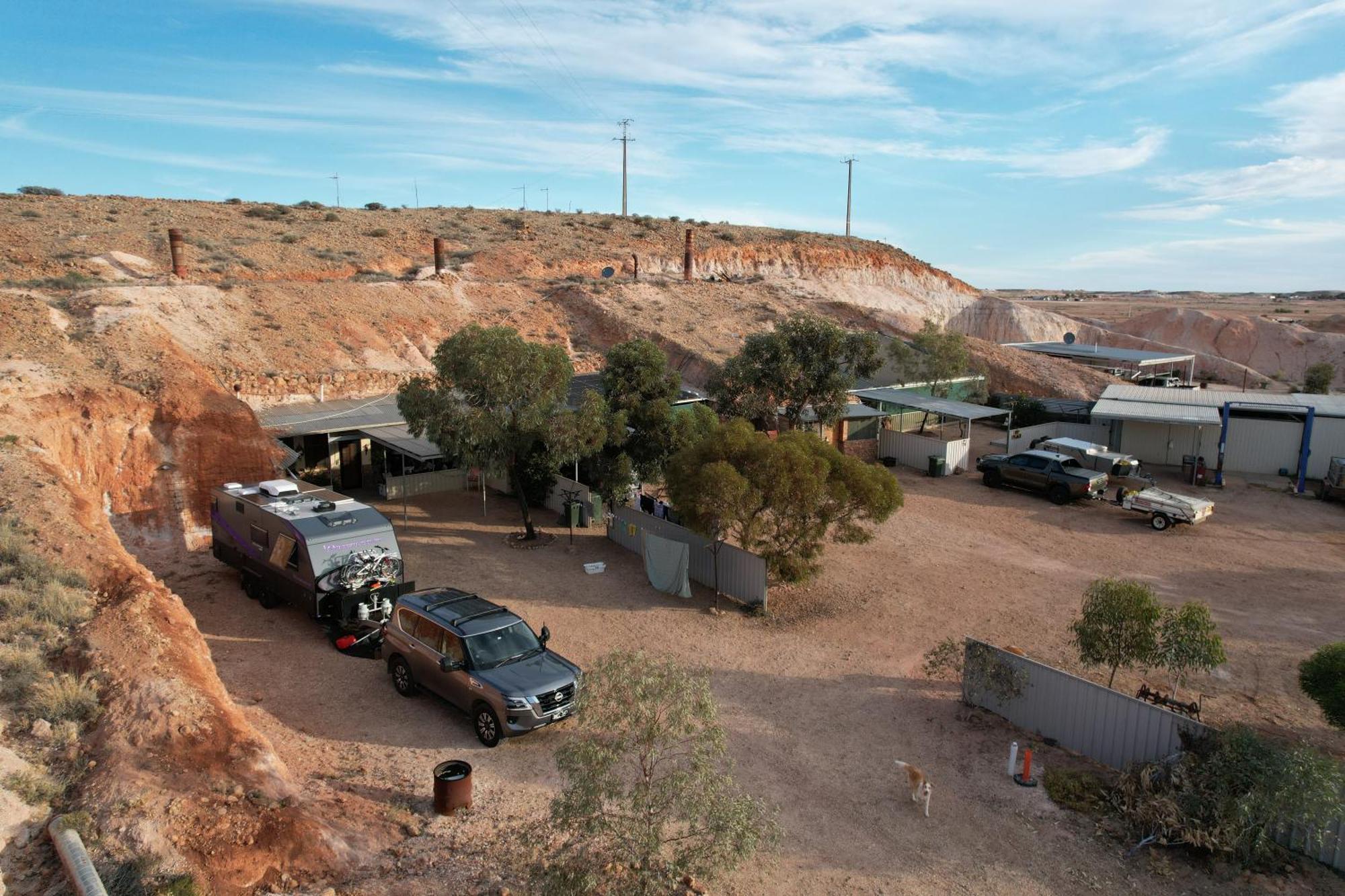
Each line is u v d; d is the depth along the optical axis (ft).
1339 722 38.75
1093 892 30.91
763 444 59.52
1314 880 31.73
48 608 37.01
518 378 68.44
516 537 75.46
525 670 41.73
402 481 88.74
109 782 27.68
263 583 56.39
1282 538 80.33
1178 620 41.22
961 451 108.88
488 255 193.98
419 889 27.78
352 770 36.86
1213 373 221.05
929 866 32.22
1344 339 244.83
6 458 52.21
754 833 26.86
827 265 258.37
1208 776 34.53
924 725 44.16
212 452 69.62
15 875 23.47
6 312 77.36
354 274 166.50
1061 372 165.48
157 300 106.42
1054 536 80.23
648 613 59.41
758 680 49.19
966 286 291.38
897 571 69.67
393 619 46.73
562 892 25.35
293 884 26.71
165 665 35.14
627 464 74.59
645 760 28.76
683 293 177.68
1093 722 40.86
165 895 23.58
